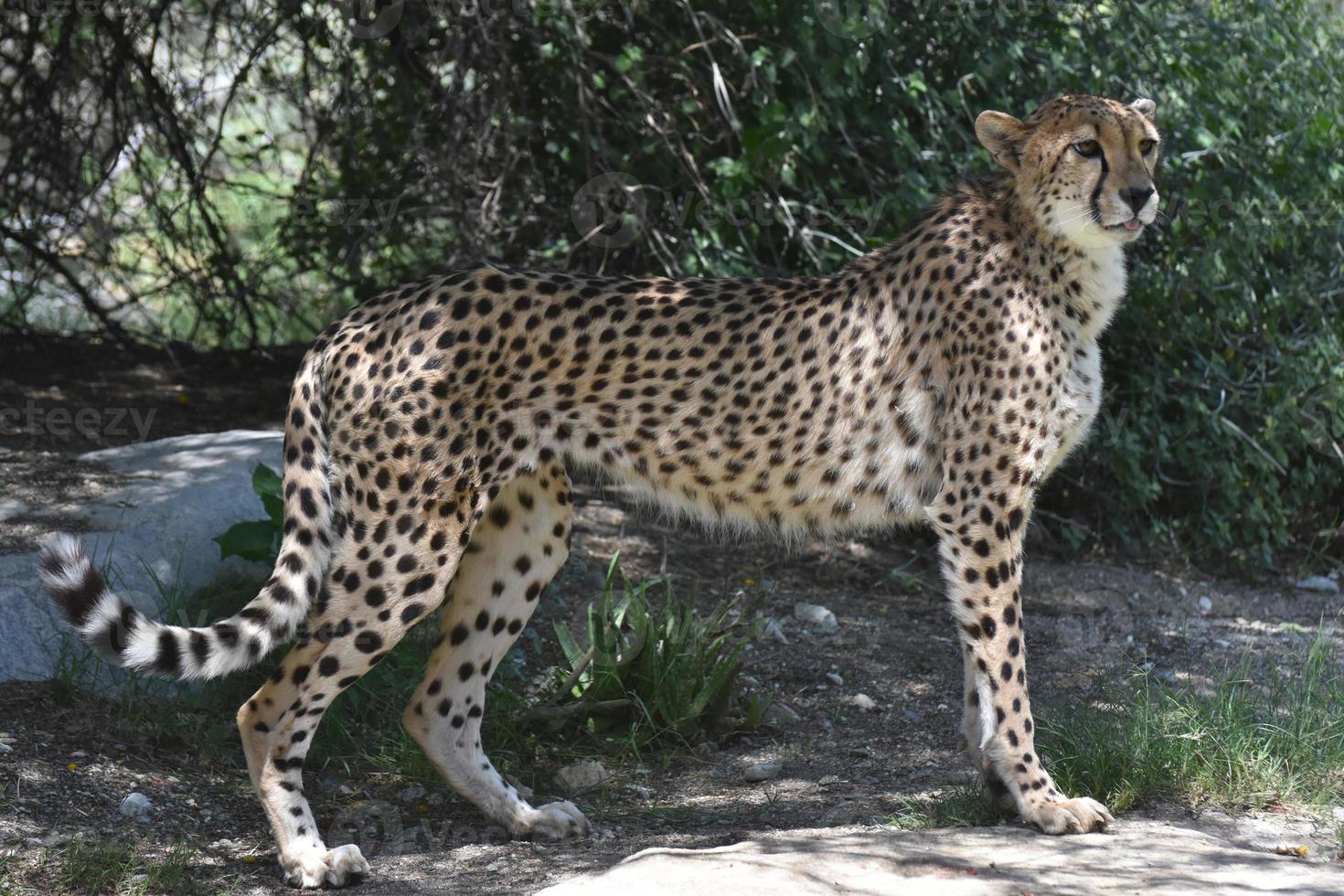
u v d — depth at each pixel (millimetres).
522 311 14336
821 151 23719
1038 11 24484
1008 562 14727
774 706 18891
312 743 16703
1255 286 25891
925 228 15438
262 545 17938
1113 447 24688
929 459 15195
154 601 17969
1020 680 14609
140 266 32781
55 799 14422
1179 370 25500
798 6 22859
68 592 12781
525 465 14594
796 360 14891
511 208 26109
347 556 14102
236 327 30641
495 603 15406
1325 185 25484
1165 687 19062
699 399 14750
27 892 12648
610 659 17984
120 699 16719
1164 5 25172
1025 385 14664
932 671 20359
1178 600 23719
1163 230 25094
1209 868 12805
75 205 27406
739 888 11953
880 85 24297
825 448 15094
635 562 23297
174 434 25594
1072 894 11984
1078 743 16094
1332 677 18953
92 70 27531
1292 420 24688
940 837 13945
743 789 16547
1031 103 24703
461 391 14055
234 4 27984
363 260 28953
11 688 16234
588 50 23656
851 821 15250
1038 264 14906
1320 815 15164
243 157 29328
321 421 14391
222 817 15008
